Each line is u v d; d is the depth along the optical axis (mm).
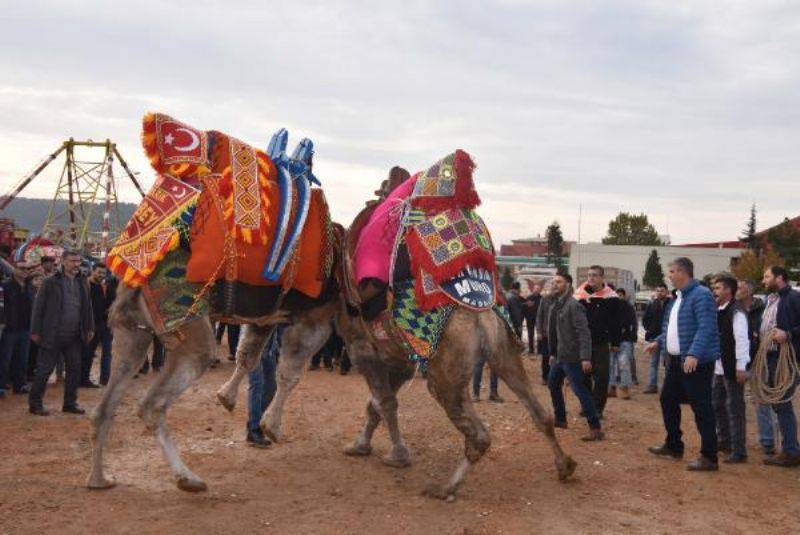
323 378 13750
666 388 7848
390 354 6562
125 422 8742
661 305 13742
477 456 6047
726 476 7172
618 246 68625
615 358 12688
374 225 6285
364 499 6055
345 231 6727
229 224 5652
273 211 5910
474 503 6035
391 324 6168
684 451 8273
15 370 10789
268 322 6305
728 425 8445
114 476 6406
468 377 6000
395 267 6141
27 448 7375
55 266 9641
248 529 5227
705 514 5957
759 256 49438
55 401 10336
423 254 5980
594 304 10086
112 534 5031
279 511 5645
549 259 81688
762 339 7945
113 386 5934
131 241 5676
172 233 5609
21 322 10609
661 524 5672
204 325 5816
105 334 11766
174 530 5141
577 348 8820
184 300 5664
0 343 10391
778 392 7629
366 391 12242
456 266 5914
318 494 6148
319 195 6375
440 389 5996
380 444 8156
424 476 6902
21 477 6293
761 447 8469
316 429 8836
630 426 9805
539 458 7734
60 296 9227
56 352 9266
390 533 5250
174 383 5750
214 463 7012
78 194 43031
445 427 9250
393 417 7227
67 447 7453
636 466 7477
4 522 5176
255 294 5957
